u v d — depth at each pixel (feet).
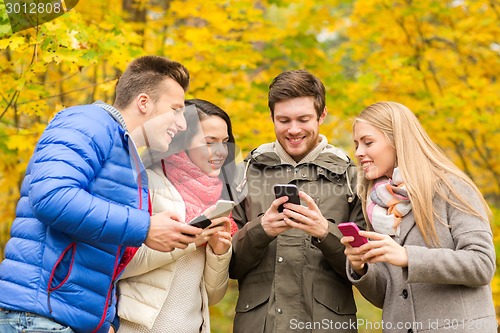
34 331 8.19
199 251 10.14
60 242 8.35
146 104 9.55
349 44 20.81
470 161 20.94
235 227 10.55
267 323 10.28
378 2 19.48
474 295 9.18
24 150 15.89
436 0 19.44
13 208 18.30
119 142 8.86
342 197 10.64
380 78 18.83
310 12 20.49
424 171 9.47
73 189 8.02
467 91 18.35
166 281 9.71
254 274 10.59
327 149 10.91
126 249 9.26
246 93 17.39
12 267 8.34
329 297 10.38
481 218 9.22
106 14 15.69
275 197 9.91
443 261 8.88
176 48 16.58
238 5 17.58
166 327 9.76
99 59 14.62
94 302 8.56
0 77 13.47
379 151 9.84
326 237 9.88
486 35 19.43
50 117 14.65
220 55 16.79
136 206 8.93
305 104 10.45
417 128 9.82
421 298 9.33
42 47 12.89
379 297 10.02
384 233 9.66
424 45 20.17
